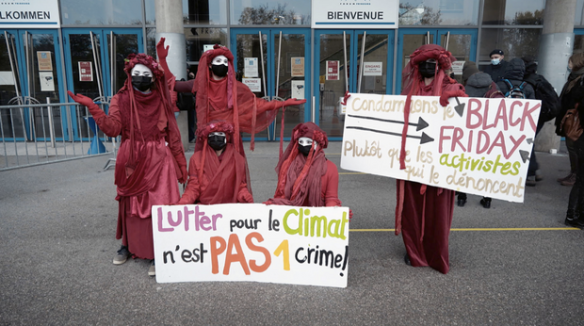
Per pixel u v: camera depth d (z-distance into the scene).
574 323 2.54
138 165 3.05
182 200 3.05
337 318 2.59
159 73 3.06
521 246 3.75
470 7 9.28
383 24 9.14
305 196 3.01
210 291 2.91
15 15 9.08
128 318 2.59
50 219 4.46
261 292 2.89
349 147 3.43
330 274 2.96
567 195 5.49
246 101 3.49
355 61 9.36
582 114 4.14
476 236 4.01
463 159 3.06
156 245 2.97
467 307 2.72
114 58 9.40
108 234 4.04
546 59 8.32
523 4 9.27
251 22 9.30
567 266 3.32
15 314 2.62
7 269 3.25
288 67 9.42
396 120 3.24
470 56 9.49
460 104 3.03
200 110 3.35
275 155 8.04
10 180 6.13
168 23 7.65
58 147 8.80
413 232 3.29
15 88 9.40
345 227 2.86
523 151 2.94
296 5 9.20
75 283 3.03
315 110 9.56
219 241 2.98
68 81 9.43
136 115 3.06
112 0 9.24
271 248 2.97
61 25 9.20
